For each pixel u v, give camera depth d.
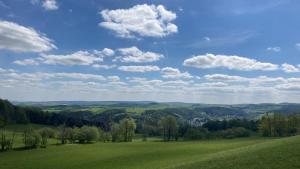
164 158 84.88
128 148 116.25
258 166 42.69
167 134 181.75
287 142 54.50
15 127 191.00
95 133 163.62
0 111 197.75
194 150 98.12
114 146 125.81
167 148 108.56
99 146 128.38
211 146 107.94
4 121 191.00
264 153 48.72
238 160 48.00
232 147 100.38
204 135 180.88
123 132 174.88
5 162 99.56
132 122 176.88
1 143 131.00
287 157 43.84
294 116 162.00
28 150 128.38
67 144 150.50
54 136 170.88
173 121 181.62
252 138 151.25
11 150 129.88
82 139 162.00
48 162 95.00
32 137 136.25
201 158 64.06
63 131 163.12
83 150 117.12
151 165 73.38
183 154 90.06
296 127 160.62
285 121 162.25
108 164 83.94
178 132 186.38
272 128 164.00
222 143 119.12
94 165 84.38
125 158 91.12
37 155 112.12
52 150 124.75
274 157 45.09
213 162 51.09
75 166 85.69
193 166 51.66
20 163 96.31
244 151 55.94
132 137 176.12
